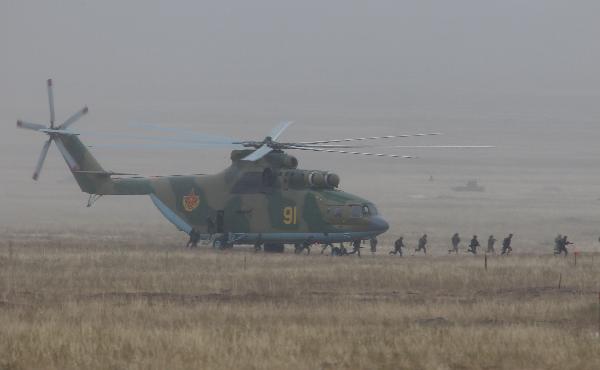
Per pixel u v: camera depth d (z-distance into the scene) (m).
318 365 85.75
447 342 93.88
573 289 140.25
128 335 94.94
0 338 93.88
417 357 88.88
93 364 85.31
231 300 128.12
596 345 91.94
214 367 84.00
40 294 133.38
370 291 139.62
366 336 96.94
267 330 99.50
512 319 111.12
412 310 115.81
